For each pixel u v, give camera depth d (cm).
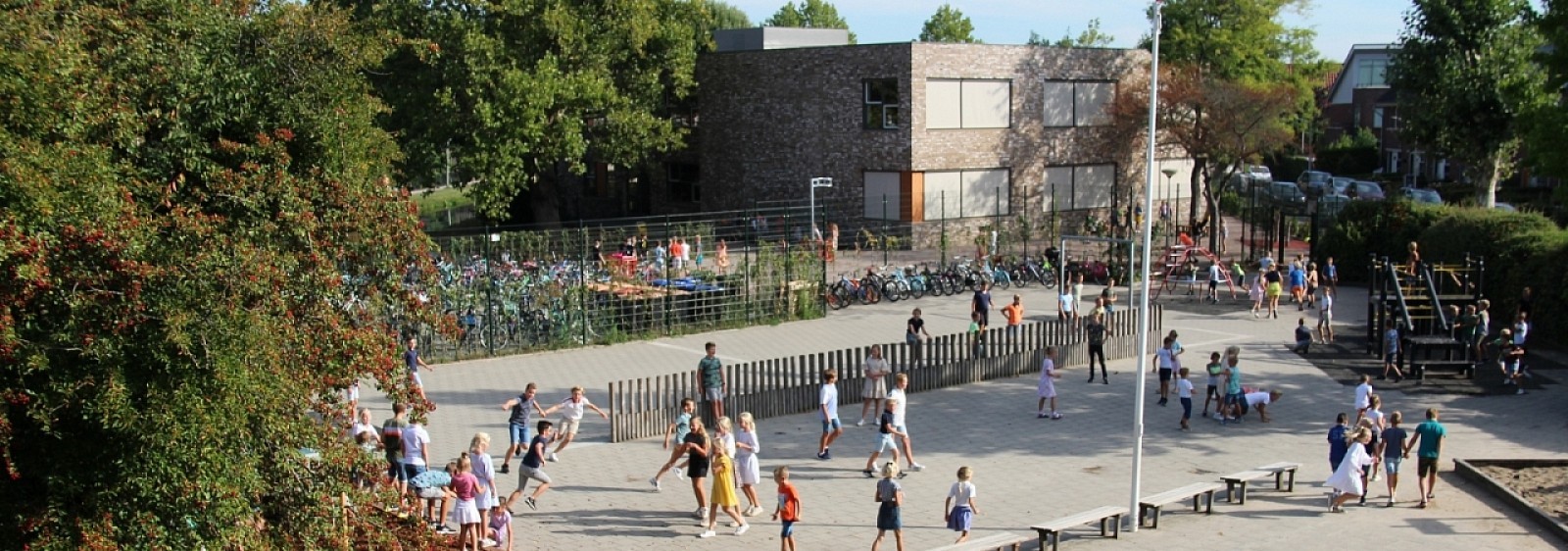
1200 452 2173
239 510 1042
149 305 1016
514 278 3175
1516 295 3291
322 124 1503
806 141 5209
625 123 4894
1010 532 1691
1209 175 5525
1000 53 5147
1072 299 3384
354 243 1398
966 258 4478
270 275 1133
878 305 3875
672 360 2984
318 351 1265
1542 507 1795
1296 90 5275
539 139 4581
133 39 1316
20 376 968
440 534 1462
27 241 934
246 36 1503
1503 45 4478
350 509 1231
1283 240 4472
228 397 1036
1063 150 5422
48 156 1009
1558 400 2531
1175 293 4053
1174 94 4997
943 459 2134
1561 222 4556
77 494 1016
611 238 4388
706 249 4322
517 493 1814
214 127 1415
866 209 5084
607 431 2303
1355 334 3300
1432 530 1733
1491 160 4638
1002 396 2623
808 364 2530
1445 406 2495
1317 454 2155
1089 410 2497
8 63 1042
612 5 4809
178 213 1123
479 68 4403
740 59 5366
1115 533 1717
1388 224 4162
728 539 1700
